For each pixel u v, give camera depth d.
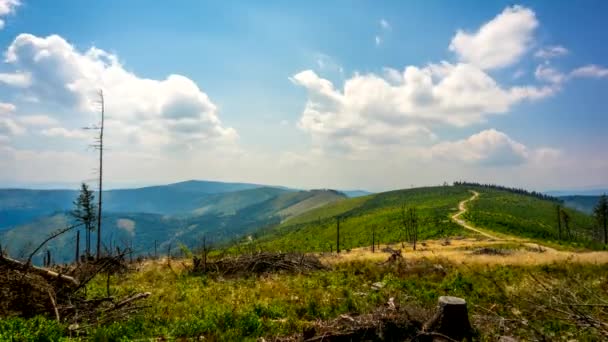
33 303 10.50
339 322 9.13
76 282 12.77
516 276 19.98
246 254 27.62
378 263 26.05
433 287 17.41
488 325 9.55
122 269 25.39
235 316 10.82
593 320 7.66
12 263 11.19
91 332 9.20
